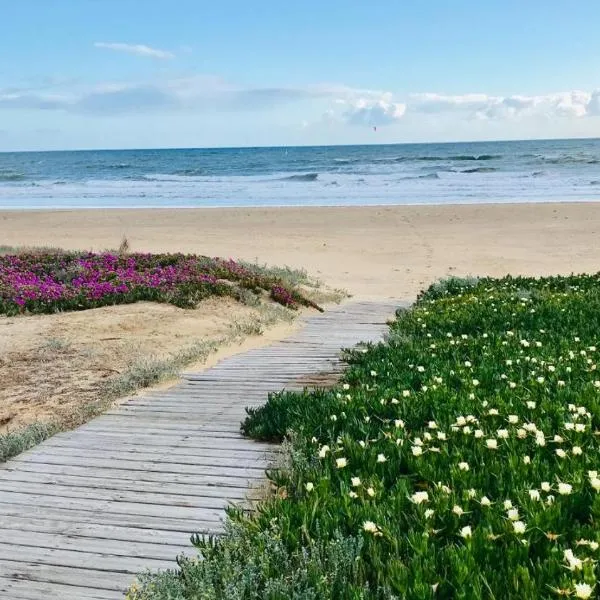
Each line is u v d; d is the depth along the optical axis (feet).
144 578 12.85
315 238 100.99
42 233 111.96
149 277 52.80
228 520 15.10
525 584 11.52
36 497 18.11
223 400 27.37
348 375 28.53
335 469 17.70
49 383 31.63
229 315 45.83
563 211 120.26
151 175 277.44
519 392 23.44
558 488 15.43
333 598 11.99
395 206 136.46
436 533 13.87
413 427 21.03
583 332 33.99
